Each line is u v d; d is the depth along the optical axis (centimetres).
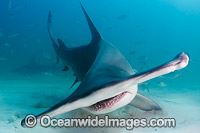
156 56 2675
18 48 4153
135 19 6544
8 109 379
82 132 262
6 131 256
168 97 530
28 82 1025
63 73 1534
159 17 6612
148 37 6512
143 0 6247
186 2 6150
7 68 2333
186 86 926
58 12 6175
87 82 206
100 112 224
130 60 2108
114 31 6022
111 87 175
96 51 357
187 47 7912
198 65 4750
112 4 6481
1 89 711
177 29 7544
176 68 151
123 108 367
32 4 5794
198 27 7625
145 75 158
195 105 423
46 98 509
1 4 5762
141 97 336
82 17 6328
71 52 468
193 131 260
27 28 4862
